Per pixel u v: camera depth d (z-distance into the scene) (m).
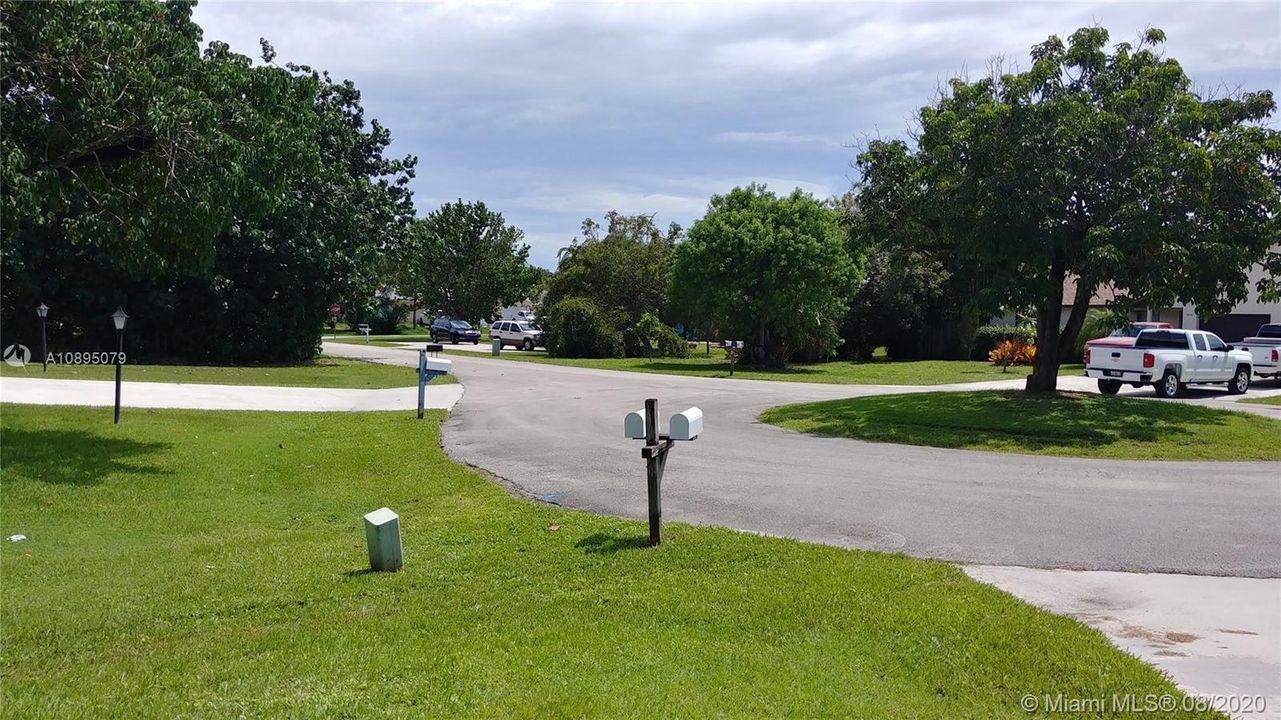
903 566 6.96
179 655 5.36
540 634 5.41
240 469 12.82
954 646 5.13
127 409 17.77
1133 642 5.45
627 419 7.79
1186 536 8.20
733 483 10.93
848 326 45.31
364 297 37.78
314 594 6.84
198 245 13.95
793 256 36.97
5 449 12.89
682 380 29.59
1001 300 16.44
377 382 27.02
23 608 6.66
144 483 11.64
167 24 14.47
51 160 13.36
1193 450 13.53
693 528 8.30
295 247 34.00
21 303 32.00
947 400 17.84
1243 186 15.31
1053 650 5.05
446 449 14.18
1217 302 16.56
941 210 16.78
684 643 5.21
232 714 4.27
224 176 13.02
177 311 33.97
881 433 15.21
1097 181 15.95
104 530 9.49
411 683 4.60
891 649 5.10
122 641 5.82
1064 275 17.59
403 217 39.53
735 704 4.29
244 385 24.98
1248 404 20.95
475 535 8.63
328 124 34.06
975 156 15.91
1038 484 10.85
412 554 8.01
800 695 4.41
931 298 44.31
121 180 14.23
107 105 12.45
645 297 51.00
